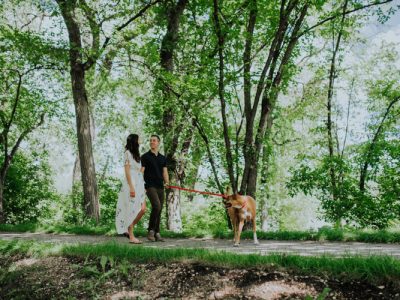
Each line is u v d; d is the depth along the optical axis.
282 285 4.36
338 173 15.82
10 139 22.45
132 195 7.96
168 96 14.62
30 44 13.98
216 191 17.81
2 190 19.52
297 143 24.31
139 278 5.21
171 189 16.66
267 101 14.62
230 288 4.54
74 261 6.11
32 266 6.23
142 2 15.56
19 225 12.66
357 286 4.07
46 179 23.25
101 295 5.10
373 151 16.33
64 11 13.92
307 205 30.81
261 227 23.25
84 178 14.83
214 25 13.34
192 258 5.36
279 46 14.27
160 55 15.66
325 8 19.53
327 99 21.56
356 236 8.44
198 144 16.83
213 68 13.93
